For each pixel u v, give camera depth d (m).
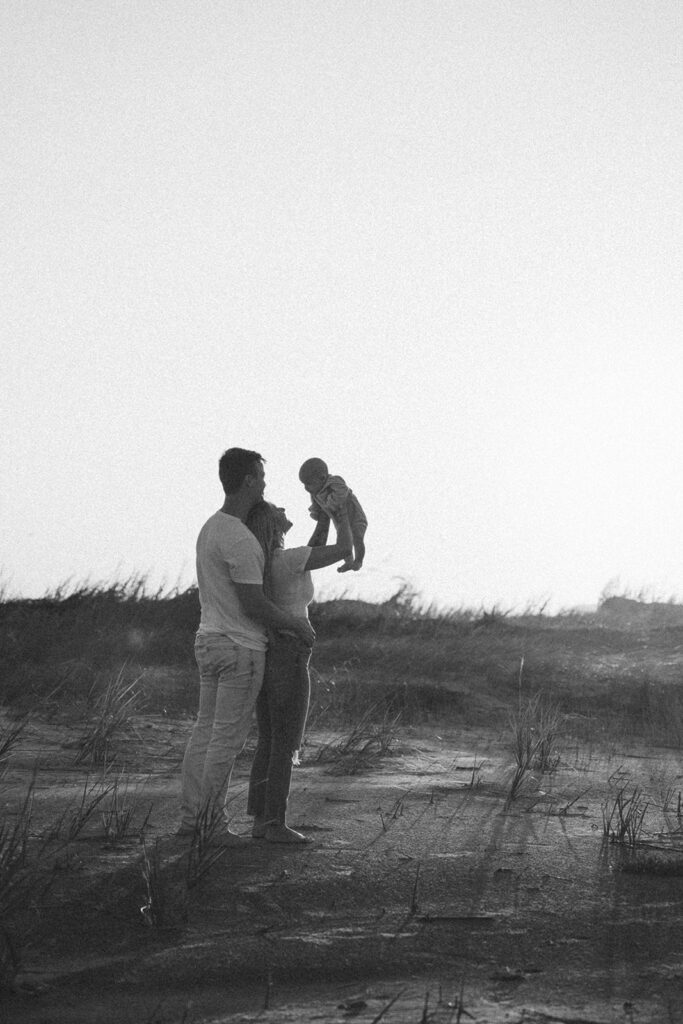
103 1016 3.68
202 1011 3.74
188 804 5.94
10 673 11.14
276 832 5.88
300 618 6.01
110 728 8.86
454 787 7.80
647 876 5.50
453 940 4.51
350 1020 3.65
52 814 6.24
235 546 5.86
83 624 14.80
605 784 8.27
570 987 4.02
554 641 18.25
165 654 14.10
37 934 4.40
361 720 10.99
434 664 15.19
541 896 5.11
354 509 6.12
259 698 6.14
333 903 4.93
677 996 3.94
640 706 13.72
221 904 4.83
